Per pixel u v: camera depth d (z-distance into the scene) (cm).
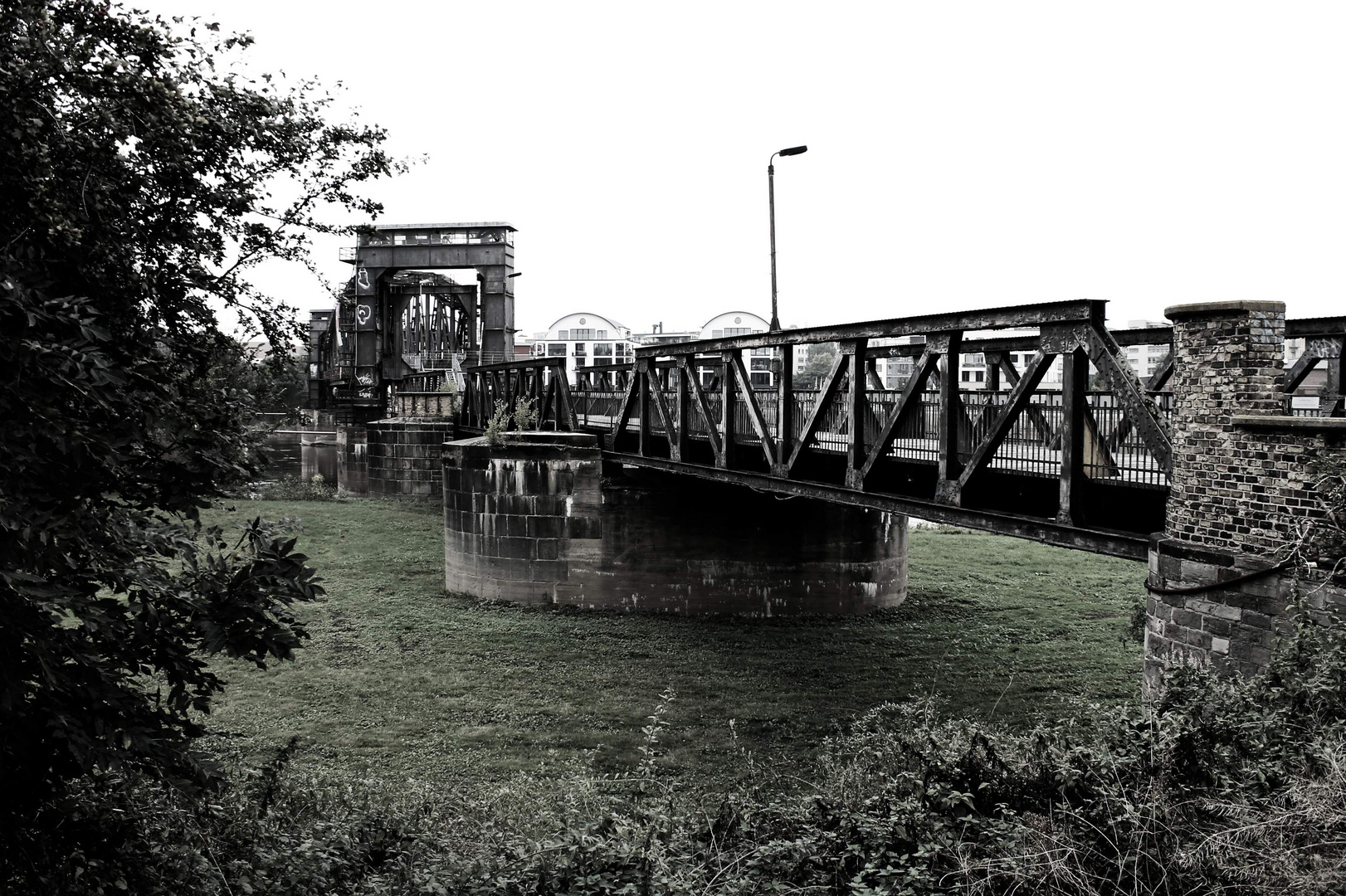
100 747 556
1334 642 694
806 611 2141
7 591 528
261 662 650
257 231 745
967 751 702
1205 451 858
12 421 533
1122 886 556
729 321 11488
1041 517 1052
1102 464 1002
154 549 641
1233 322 834
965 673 1669
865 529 2159
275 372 766
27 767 583
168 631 641
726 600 2139
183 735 737
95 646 609
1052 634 1942
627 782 1155
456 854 737
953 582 2461
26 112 605
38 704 567
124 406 636
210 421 690
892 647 1856
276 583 649
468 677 1638
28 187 598
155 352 704
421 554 2748
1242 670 816
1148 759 617
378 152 764
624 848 666
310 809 855
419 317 7831
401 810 896
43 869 598
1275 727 641
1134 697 1504
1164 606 886
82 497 593
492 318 5006
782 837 694
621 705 1503
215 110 692
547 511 2164
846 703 1511
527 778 1180
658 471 2147
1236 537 831
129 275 655
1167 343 1481
